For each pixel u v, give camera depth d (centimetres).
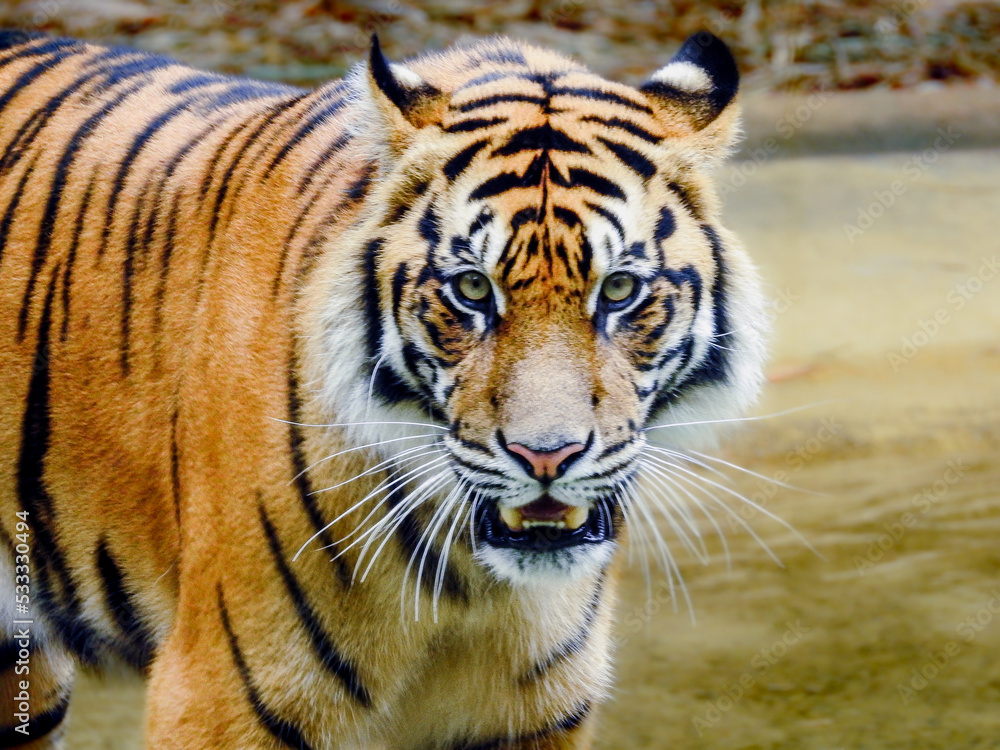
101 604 661
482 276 534
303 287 566
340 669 582
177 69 709
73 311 641
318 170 590
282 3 2052
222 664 577
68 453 643
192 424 588
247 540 567
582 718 639
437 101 566
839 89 2086
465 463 538
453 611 591
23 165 679
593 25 2172
